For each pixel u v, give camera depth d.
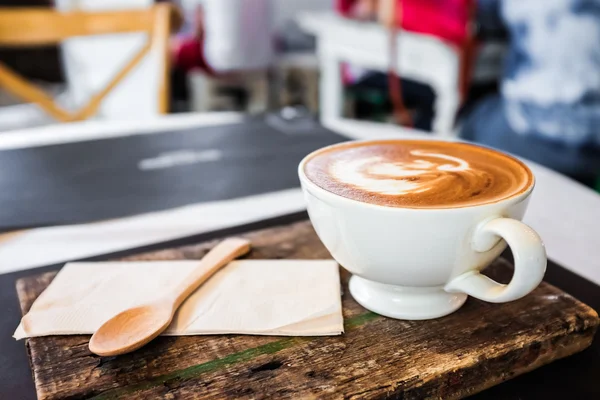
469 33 1.41
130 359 0.33
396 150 0.43
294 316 0.37
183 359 0.33
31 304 0.39
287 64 2.35
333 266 0.44
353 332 0.36
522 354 0.34
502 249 0.35
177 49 2.14
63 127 0.93
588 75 1.10
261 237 0.50
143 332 0.34
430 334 0.35
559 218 0.59
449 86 1.44
